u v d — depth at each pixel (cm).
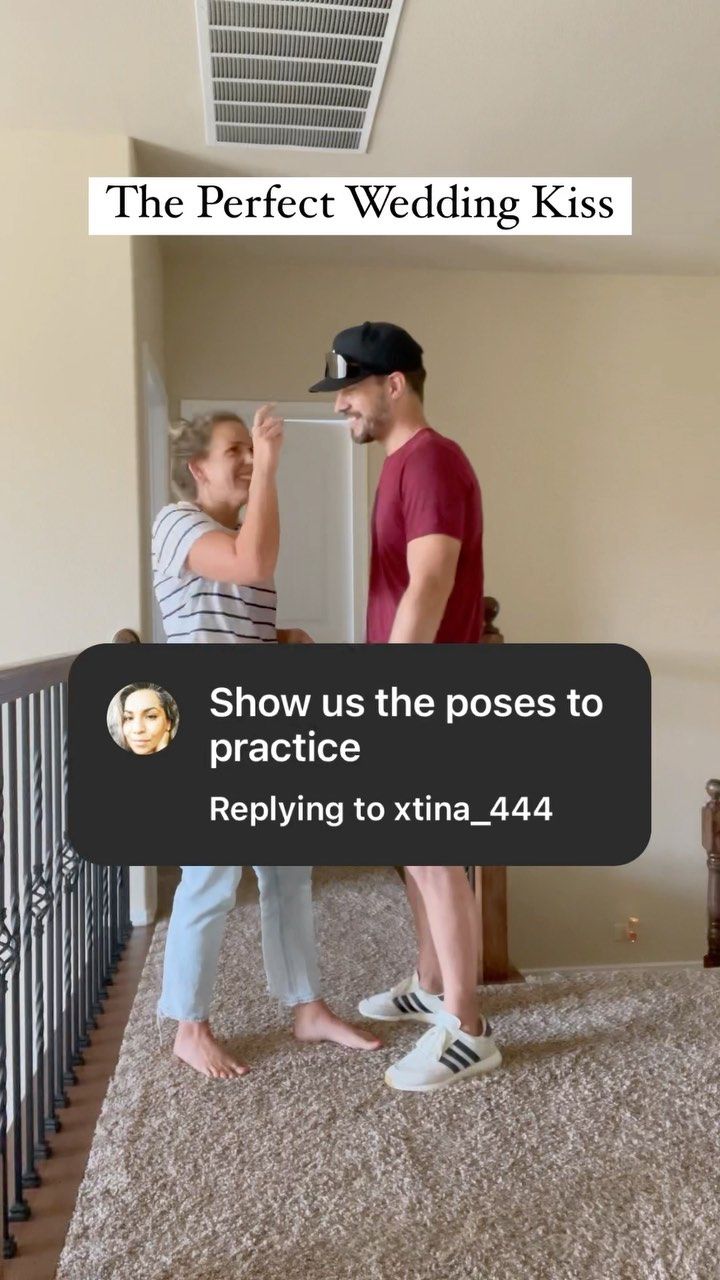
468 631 179
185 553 171
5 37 250
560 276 448
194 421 181
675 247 412
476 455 446
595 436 455
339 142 312
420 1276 126
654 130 307
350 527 435
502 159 327
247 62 261
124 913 288
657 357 458
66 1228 142
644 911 466
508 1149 155
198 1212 140
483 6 239
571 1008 212
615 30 251
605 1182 146
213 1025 205
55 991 201
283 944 194
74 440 304
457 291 439
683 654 467
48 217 301
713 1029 200
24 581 303
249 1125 163
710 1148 155
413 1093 173
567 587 457
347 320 429
